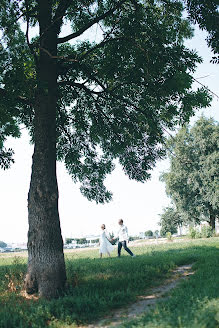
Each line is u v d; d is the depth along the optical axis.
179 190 43.16
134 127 12.14
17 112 10.29
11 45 9.52
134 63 9.51
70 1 8.76
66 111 13.12
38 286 6.88
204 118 43.34
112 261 11.76
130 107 11.48
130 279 7.80
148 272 8.74
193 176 41.00
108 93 10.81
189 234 38.22
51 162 7.90
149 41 8.91
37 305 5.66
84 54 9.06
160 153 12.62
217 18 8.07
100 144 13.73
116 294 6.31
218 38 8.34
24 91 8.42
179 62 8.71
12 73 7.98
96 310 5.57
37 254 7.10
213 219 47.19
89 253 19.67
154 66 8.71
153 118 11.05
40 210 7.41
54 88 8.59
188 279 7.61
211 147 42.66
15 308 5.51
